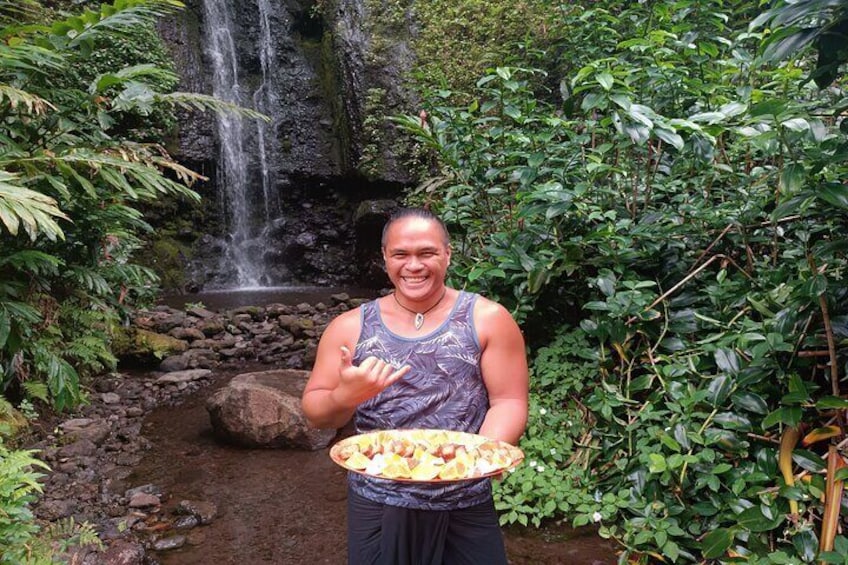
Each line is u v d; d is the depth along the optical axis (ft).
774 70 11.86
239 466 12.16
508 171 12.96
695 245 11.69
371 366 4.87
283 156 35.53
